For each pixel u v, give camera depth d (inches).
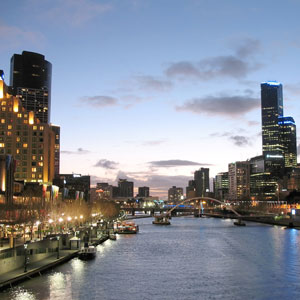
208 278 3752.5
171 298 3048.7
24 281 3368.6
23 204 5826.8
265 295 3139.8
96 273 3875.5
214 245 6658.5
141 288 3336.6
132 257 5098.4
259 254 5423.2
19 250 3634.4
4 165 6791.3
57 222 7012.8
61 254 4581.7
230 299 3026.6
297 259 4936.0
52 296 3011.8
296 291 3257.9
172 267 4340.6
